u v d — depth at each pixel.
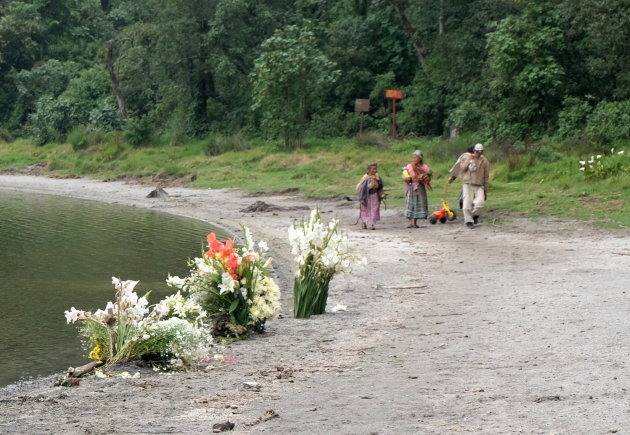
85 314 7.97
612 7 29.20
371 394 6.12
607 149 26.64
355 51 43.53
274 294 9.18
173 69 46.50
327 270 9.98
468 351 7.45
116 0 70.56
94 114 46.22
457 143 32.22
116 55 57.16
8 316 10.62
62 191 31.12
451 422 5.25
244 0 45.50
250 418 5.64
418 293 11.08
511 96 32.69
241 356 7.95
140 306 7.99
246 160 35.53
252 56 45.44
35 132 48.41
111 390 6.79
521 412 5.39
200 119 46.34
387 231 18.00
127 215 23.09
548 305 9.52
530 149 26.17
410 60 44.12
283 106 38.50
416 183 18.38
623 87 31.03
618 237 15.72
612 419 5.12
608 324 8.21
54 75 56.91
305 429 5.27
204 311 8.87
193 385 6.84
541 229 17.02
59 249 16.61
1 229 19.86
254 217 21.58
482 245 15.53
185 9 45.41
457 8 40.72
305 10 48.12
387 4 44.72
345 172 30.20
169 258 15.40
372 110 42.91
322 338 8.59
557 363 6.75
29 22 58.72
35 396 6.71
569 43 32.22
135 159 38.53
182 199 26.66
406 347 7.85
